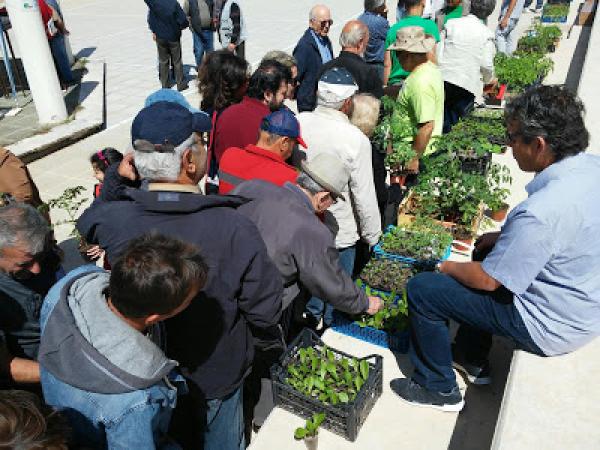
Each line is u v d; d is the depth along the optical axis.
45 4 9.70
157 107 2.13
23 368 2.36
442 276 2.61
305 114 3.55
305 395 2.78
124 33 15.66
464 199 4.28
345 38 5.11
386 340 3.30
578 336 2.33
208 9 10.01
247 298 2.28
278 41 13.99
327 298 2.74
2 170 3.83
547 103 2.15
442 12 8.48
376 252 3.82
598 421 2.11
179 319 2.25
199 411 2.53
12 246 2.40
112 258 2.19
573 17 13.12
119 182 2.90
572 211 2.09
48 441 1.39
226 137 3.84
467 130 5.87
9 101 9.82
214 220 2.17
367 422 2.85
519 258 2.14
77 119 8.77
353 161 3.33
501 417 2.18
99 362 1.62
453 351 3.10
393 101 4.83
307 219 2.64
